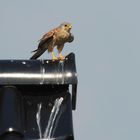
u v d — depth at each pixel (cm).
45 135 1000
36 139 988
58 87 1181
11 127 978
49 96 1152
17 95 1134
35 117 1062
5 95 1120
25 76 1176
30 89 1172
